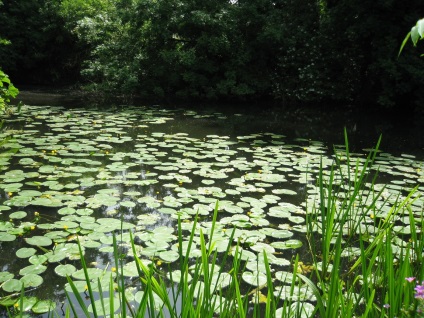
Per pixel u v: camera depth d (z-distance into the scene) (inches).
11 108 321.4
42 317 77.2
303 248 111.0
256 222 124.3
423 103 382.9
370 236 112.9
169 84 456.8
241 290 87.9
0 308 80.5
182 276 44.4
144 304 42.8
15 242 107.7
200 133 265.4
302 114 376.2
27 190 141.7
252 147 229.9
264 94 475.2
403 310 44.5
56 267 93.7
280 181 166.9
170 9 437.7
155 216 126.2
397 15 385.1
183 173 173.6
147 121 300.5
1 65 518.6
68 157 189.6
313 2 479.8
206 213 128.6
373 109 419.8
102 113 327.0
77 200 135.0
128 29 459.2
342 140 263.1
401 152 234.8
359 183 82.6
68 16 521.3
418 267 61.1
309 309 79.4
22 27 526.9
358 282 90.4
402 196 153.2
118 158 191.2
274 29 430.3
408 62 380.5
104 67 444.8
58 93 448.8
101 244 107.0
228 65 452.4
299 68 445.1
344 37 439.5
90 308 78.9
